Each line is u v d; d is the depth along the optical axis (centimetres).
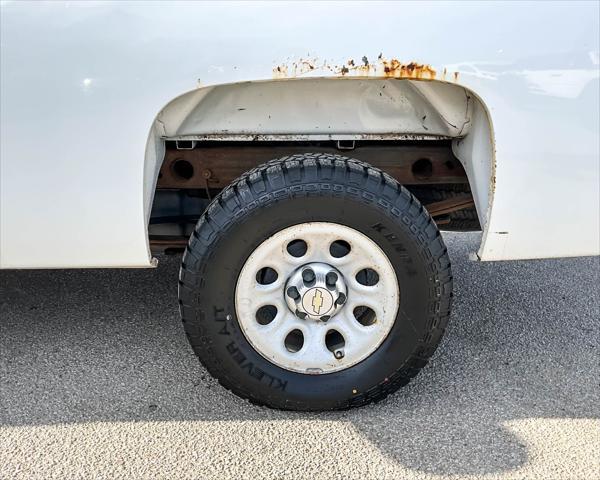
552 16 212
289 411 249
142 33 208
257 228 222
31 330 307
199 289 227
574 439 238
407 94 233
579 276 373
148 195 229
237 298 231
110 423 244
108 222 226
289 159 227
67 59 210
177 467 222
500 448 232
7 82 212
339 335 256
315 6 206
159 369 277
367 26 206
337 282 234
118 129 215
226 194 223
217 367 237
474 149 238
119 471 220
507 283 363
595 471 222
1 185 221
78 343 296
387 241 227
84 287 351
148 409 252
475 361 286
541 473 221
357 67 208
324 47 207
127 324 313
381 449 231
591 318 325
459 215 308
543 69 215
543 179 226
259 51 207
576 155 224
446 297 234
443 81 213
